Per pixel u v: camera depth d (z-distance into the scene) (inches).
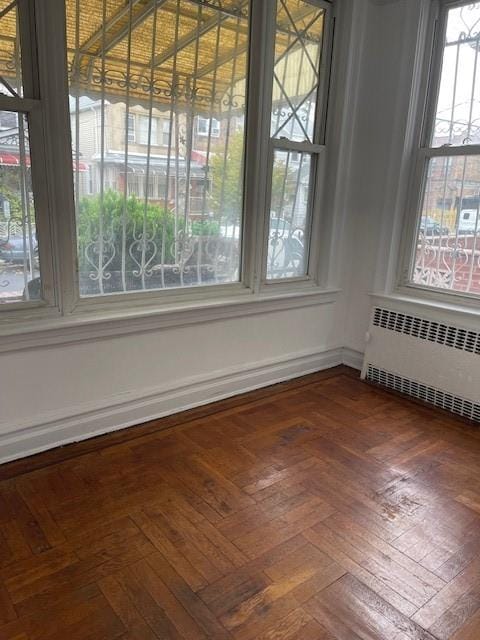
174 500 77.4
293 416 108.0
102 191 87.3
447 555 67.3
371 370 128.2
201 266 104.7
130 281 95.2
